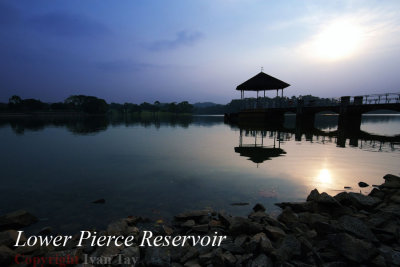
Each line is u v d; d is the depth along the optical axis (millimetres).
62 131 22625
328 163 8344
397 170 7359
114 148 11852
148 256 3131
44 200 5094
